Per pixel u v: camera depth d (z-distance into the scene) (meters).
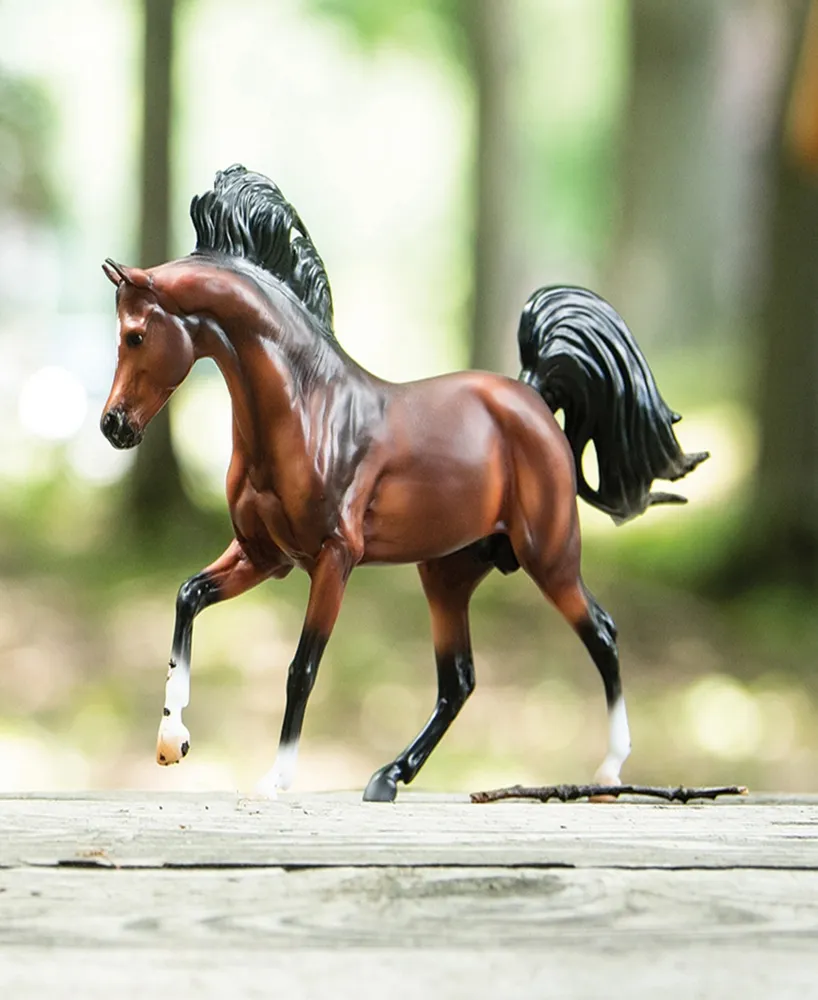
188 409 18.19
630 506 4.02
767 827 3.15
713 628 11.26
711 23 20.56
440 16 21.88
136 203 13.57
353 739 9.48
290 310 3.48
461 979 2.21
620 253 21.12
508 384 3.76
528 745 9.42
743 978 2.22
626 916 2.49
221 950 2.31
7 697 9.90
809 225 11.73
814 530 11.70
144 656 10.64
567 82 27.58
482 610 11.67
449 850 2.88
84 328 24.25
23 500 14.44
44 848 2.87
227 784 8.67
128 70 24.89
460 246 28.45
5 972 2.21
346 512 3.45
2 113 18.27
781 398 11.85
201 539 12.90
